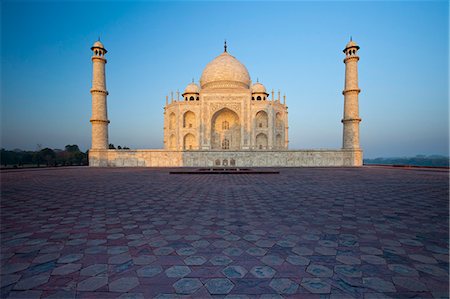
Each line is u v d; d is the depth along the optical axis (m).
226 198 11.98
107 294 3.74
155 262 4.84
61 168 42.53
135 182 19.47
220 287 3.93
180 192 14.00
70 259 4.98
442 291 3.80
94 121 48.06
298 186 16.55
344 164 47.97
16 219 8.17
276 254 5.21
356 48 49.06
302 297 3.65
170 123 64.38
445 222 7.68
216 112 61.12
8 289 3.86
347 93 49.09
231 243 5.87
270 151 48.28
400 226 7.25
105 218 8.28
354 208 9.67
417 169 37.28
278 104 62.62
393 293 3.75
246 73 69.06
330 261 4.87
